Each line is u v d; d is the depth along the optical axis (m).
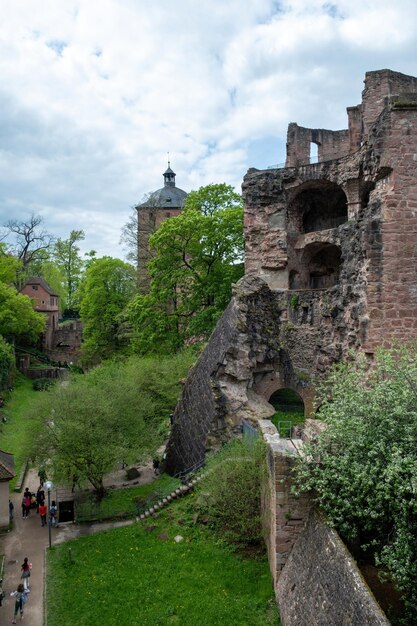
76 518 18.56
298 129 30.42
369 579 9.41
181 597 12.19
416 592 8.10
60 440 18.86
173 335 33.12
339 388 11.09
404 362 10.83
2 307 48.69
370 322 15.20
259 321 21.44
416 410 9.27
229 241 32.56
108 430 19.28
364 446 9.21
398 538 8.27
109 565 14.38
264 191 27.02
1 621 12.57
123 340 46.12
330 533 9.28
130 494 20.64
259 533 13.79
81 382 23.52
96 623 11.80
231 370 19.92
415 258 15.02
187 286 33.72
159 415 25.95
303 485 9.82
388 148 15.05
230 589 12.27
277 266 26.81
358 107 27.25
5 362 40.91
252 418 19.09
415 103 14.88
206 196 37.72
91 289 47.12
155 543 15.16
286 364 21.59
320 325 20.58
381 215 15.18
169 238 32.62
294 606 9.64
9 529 18.45
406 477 8.19
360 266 16.23
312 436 11.91
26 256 63.09
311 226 29.33
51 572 14.68
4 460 20.41
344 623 7.61
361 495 8.90
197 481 17.50
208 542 14.46
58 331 64.94
